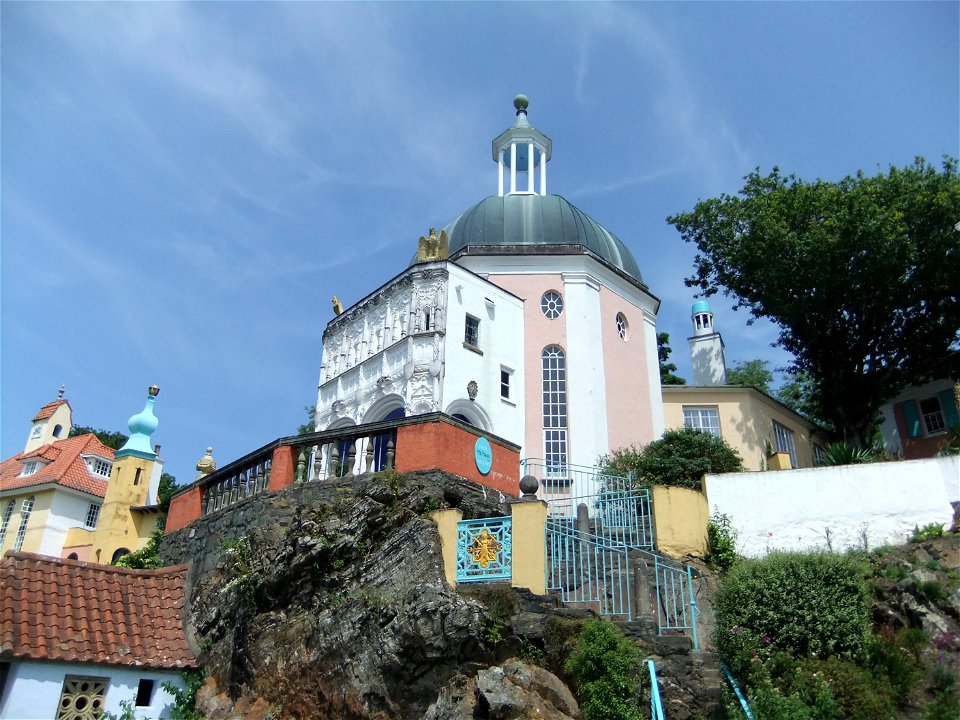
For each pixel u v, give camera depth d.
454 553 14.28
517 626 12.76
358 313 29.05
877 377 29.81
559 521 18.00
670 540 16.44
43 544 37.84
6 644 14.24
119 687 15.24
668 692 11.82
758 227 28.52
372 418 26.50
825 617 11.73
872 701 10.73
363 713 12.38
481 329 27.19
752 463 29.41
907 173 28.39
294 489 17.19
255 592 15.76
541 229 30.52
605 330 29.33
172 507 21.91
